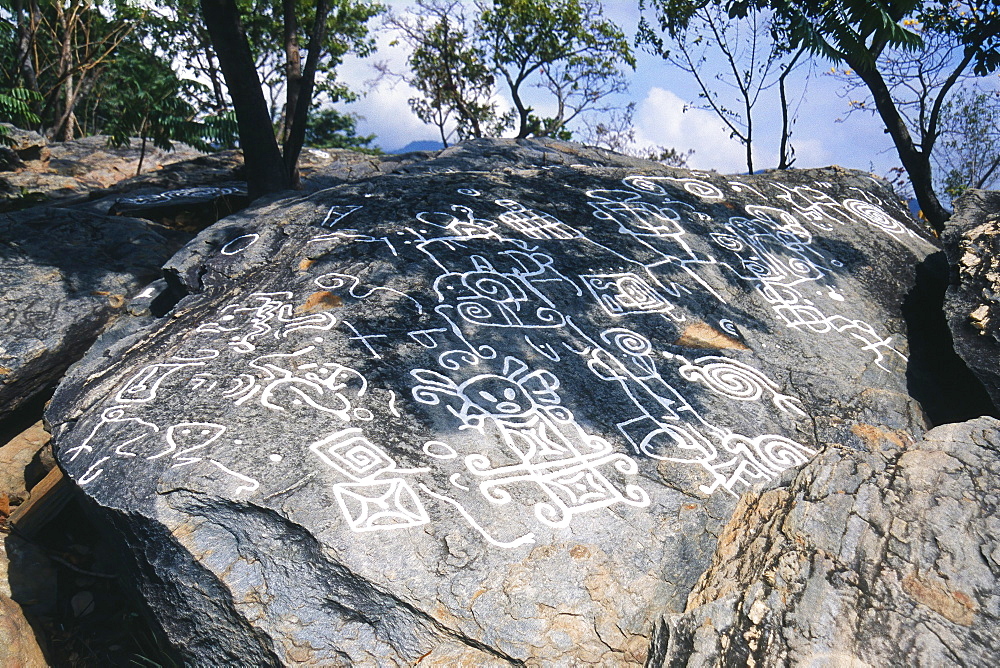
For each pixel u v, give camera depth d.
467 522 2.96
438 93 20.48
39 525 3.97
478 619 2.71
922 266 5.15
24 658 3.28
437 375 3.61
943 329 4.56
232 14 7.18
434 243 4.51
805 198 5.65
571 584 2.84
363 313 3.95
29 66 17.06
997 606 2.16
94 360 4.08
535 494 3.12
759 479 3.42
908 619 2.18
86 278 5.37
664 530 3.08
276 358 3.68
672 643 2.46
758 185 5.71
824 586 2.34
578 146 9.55
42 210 6.06
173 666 3.18
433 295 4.10
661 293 4.41
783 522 2.66
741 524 2.87
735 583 2.56
